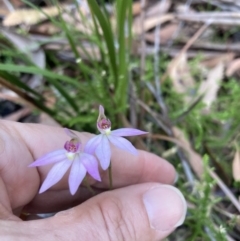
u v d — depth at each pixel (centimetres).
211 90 14
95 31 12
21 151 9
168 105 14
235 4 15
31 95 13
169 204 8
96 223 8
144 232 8
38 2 16
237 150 12
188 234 11
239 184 12
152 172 10
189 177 12
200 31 15
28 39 14
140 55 15
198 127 12
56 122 13
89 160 7
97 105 13
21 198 9
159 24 16
